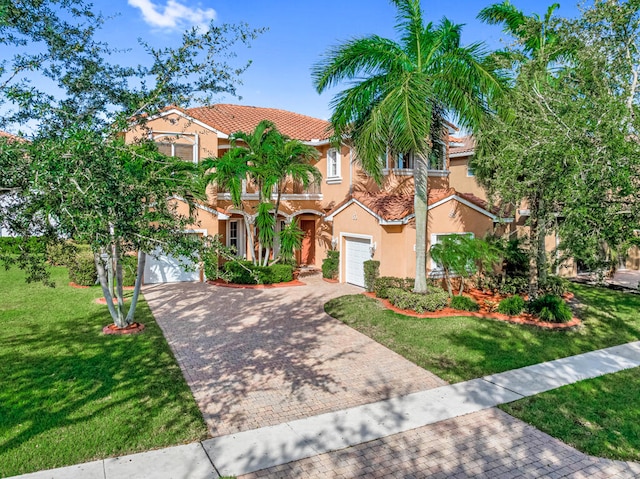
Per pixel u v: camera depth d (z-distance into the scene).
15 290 19.09
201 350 12.34
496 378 10.65
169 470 6.77
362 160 16.14
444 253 17.02
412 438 7.89
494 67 15.19
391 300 17.23
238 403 9.16
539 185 11.62
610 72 11.80
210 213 22.41
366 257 21.31
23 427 7.83
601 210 9.42
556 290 19.02
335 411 8.88
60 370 10.45
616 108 9.75
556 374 10.93
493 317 15.60
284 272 22.27
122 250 6.04
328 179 26.25
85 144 5.06
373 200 21.09
